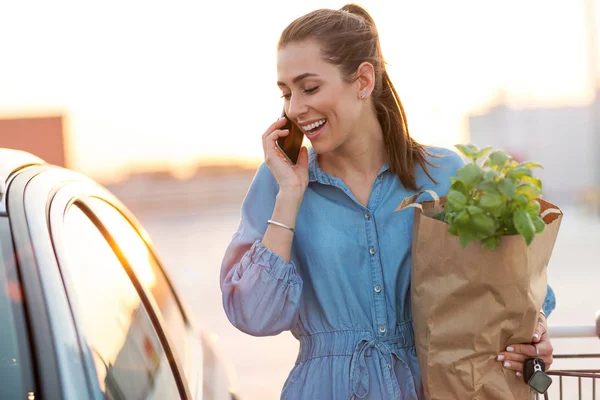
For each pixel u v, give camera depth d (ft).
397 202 9.18
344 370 8.95
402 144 9.15
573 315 30.63
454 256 7.90
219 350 12.05
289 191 8.86
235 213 118.52
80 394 6.15
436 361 8.18
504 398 8.18
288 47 8.72
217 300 38.17
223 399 9.97
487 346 8.06
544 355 8.39
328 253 9.02
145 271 10.56
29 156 9.08
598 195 98.43
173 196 179.93
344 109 8.76
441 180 9.36
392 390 8.86
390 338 9.05
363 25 8.95
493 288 7.86
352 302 9.02
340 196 9.18
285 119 9.01
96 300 7.52
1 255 6.86
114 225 10.22
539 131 167.22
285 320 8.84
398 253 9.05
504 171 7.81
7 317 6.48
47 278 6.80
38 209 7.48
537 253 7.95
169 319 10.38
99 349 6.84
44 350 6.33
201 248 63.10
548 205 8.29
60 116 73.05
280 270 8.70
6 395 6.07
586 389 17.69
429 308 8.11
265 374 24.36
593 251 53.42
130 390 7.10
